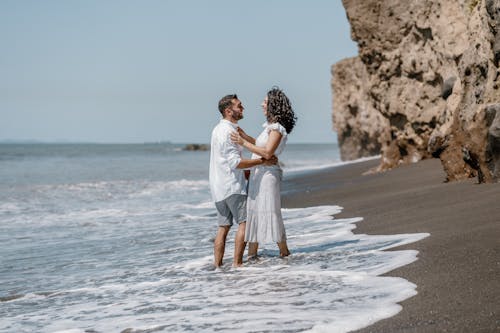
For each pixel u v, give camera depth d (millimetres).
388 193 12078
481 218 6793
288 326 3861
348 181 17156
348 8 19953
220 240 6559
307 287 4992
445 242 5840
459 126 11461
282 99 6590
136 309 4879
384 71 19219
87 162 54375
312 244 7328
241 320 4145
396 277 4883
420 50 17875
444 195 9508
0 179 29094
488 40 10703
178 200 17688
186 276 6191
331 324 3791
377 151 42031
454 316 3645
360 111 42969
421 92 18031
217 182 6473
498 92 10141
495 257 4883
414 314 3803
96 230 11141
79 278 6648
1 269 7441
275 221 6523
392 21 18797
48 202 17797
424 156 18531
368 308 4090
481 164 9758
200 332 3938
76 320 4695
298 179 21047
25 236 10672
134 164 50031
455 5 16266
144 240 9367
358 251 6371
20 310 5258
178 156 78000
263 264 6352
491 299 3857
